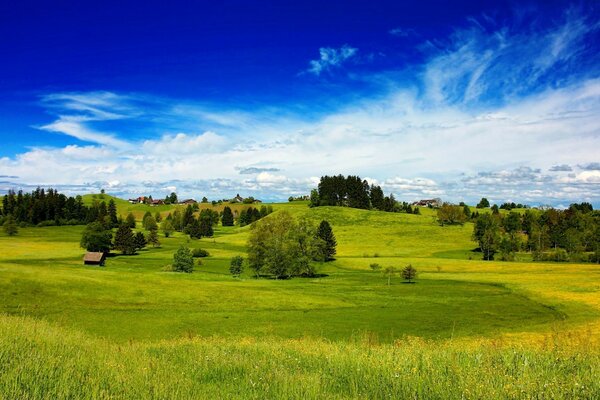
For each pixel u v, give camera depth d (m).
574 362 11.82
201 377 10.87
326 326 49.66
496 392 8.83
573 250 139.62
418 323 52.28
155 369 10.69
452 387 9.34
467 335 44.44
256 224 117.94
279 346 16.95
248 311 57.62
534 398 8.59
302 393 9.10
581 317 54.72
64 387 7.87
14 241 160.88
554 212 179.00
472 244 168.38
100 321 46.03
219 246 169.75
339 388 9.91
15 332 14.13
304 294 73.44
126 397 7.88
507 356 12.74
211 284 74.94
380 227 199.88
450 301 69.94
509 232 169.25
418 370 11.09
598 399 8.55
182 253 107.81
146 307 55.38
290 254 107.38
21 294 52.94
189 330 44.47
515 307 64.00
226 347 16.39
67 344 13.34
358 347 16.22
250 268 118.81
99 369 9.73
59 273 68.00
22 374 8.15
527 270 111.38
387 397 9.08
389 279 94.31
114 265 116.81
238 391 9.41
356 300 70.19
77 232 191.12
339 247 167.25
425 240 176.38
